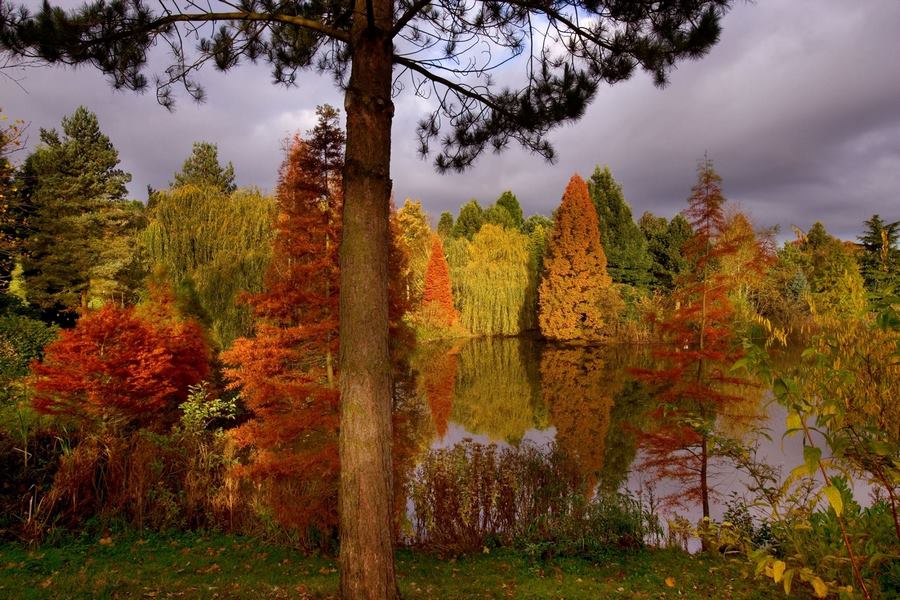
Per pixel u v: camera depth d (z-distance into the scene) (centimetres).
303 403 848
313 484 753
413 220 4231
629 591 532
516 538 737
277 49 512
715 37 398
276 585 527
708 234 974
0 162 1359
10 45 361
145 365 977
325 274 862
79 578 503
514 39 467
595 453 1304
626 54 437
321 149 857
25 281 1898
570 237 3666
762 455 991
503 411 1822
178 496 753
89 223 2072
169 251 1541
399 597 350
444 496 770
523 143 528
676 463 878
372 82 355
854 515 270
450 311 3806
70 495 677
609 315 3581
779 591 372
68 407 913
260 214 1600
